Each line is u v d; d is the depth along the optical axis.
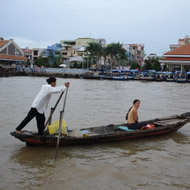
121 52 61.97
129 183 5.44
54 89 6.91
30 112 7.04
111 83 39.56
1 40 59.72
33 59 76.50
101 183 5.40
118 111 13.61
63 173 5.80
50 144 7.30
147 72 51.53
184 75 48.62
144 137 8.66
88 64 68.06
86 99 18.22
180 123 9.20
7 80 38.69
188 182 5.56
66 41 80.94
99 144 7.93
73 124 10.34
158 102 18.05
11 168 5.99
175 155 7.19
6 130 9.12
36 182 5.36
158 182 5.52
